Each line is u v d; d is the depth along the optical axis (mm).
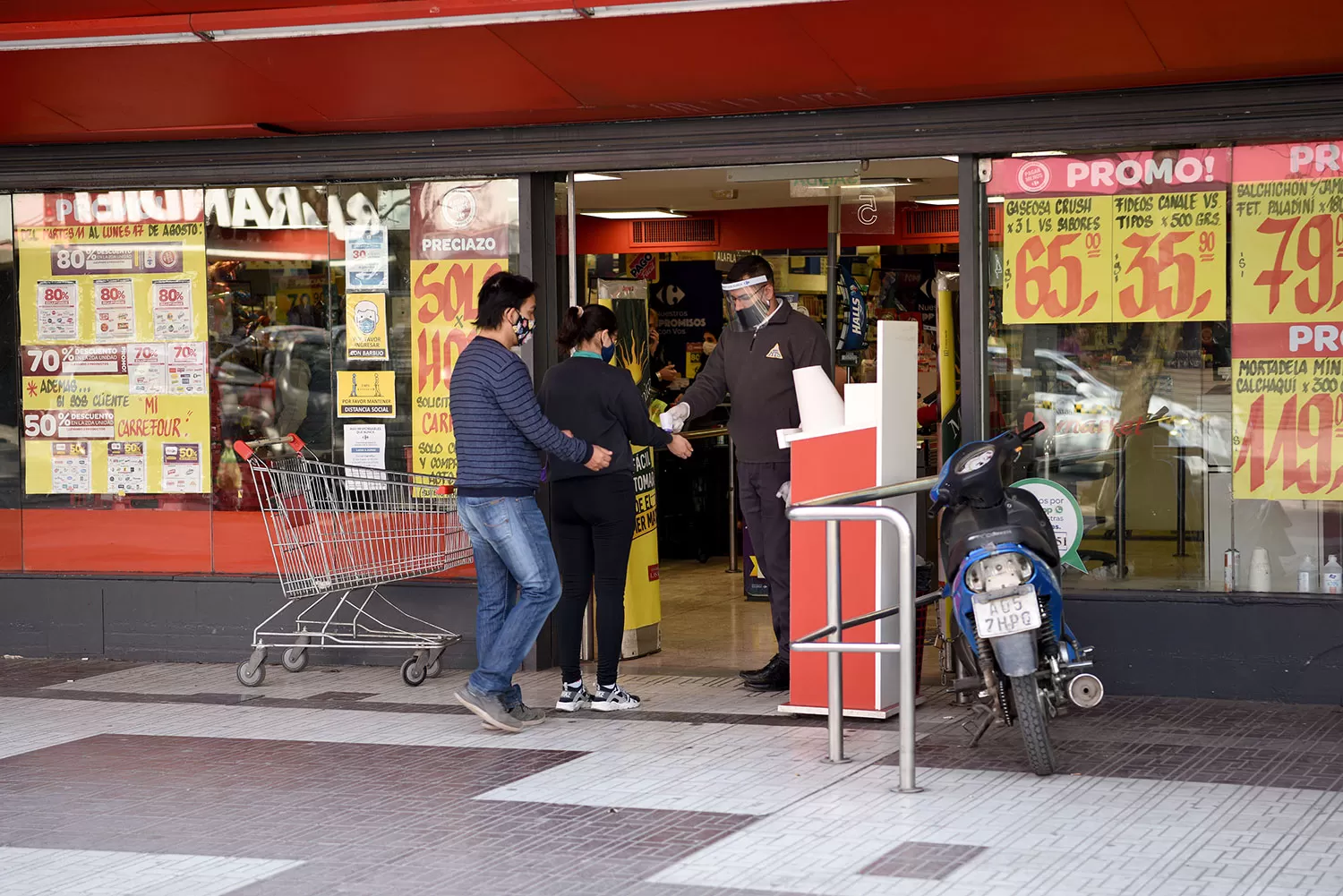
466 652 8211
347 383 8438
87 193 8742
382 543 7902
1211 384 7176
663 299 14258
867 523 6699
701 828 5070
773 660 7562
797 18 6766
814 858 4699
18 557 8891
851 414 6699
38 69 7699
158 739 6637
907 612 5434
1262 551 7125
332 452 8461
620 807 5371
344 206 8406
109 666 8492
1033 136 7223
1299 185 7000
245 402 8586
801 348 7387
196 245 8617
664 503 13117
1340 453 7000
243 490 8609
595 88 7426
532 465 6660
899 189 11773
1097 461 7344
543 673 8102
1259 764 5812
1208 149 7121
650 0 6770
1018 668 5340
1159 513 7262
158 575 8664
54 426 8828
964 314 7422
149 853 4930
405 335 8344
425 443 8328
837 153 7527
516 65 7336
